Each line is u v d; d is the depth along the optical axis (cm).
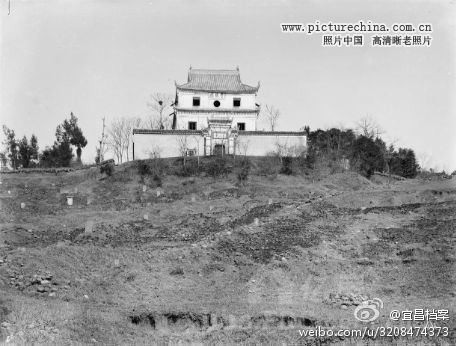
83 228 5575
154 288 4103
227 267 4516
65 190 7238
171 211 6275
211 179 7575
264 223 5697
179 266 4494
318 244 5125
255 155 8538
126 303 3819
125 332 3375
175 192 7188
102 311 3628
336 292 4100
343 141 8950
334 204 6569
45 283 4012
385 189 7300
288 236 5294
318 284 4259
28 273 4125
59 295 3878
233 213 6131
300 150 8494
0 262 4256
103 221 5859
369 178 8306
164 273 4369
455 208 6172
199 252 4775
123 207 6625
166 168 7856
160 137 8550
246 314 3603
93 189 7325
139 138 8525
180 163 8000
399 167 8806
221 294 4034
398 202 6688
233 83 9600
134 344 3234
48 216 6144
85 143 9250
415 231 5478
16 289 3903
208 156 8312
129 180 7562
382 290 4116
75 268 4328
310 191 7206
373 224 5753
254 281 4269
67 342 3173
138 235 5369
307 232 5434
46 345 3123
